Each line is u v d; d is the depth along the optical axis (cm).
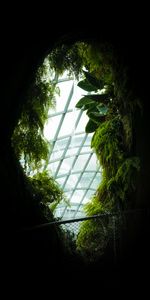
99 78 701
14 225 491
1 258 459
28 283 494
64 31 529
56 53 657
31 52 506
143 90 586
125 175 641
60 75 695
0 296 447
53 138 1422
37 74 650
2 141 507
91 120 794
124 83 600
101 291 588
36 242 526
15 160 534
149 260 593
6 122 515
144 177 611
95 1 505
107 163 728
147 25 539
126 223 635
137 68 579
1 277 456
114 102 704
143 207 609
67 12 503
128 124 641
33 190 591
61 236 608
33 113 662
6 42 466
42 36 506
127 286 593
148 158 601
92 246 676
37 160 686
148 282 584
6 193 486
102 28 551
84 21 529
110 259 622
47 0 473
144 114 600
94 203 740
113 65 623
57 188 705
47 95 671
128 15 532
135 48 565
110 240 643
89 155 1608
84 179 1731
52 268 545
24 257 496
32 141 670
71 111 1327
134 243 613
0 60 466
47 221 562
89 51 636
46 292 518
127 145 671
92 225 695
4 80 479
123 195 671
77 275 587
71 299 552
